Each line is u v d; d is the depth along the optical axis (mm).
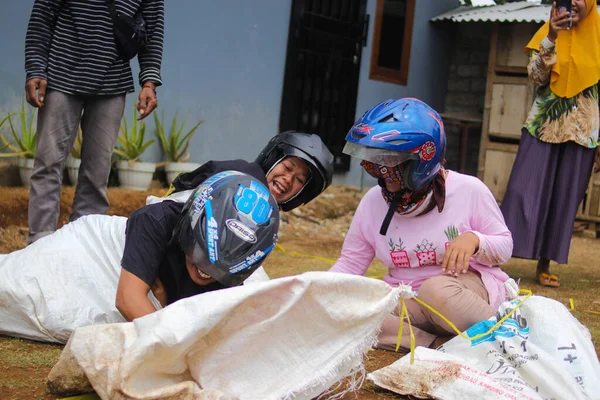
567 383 2193
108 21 4066
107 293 2584
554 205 4875
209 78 7320
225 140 7535
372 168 2711
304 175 3000
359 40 8750
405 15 9430
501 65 8883
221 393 1785
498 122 8914
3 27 5934
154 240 2113
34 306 2562
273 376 1892
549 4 10055
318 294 1887
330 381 1920
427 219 2865
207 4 7188
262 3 7652
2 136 5871
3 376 2191
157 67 4309
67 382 1951
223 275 1880
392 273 3023
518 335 2357
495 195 8969
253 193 1955
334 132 8703
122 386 1737
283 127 8008
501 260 2811
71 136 4109
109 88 4133
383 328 2840
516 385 2184
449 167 10289
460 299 2637
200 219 1908
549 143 4797
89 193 4285
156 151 7023
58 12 4020
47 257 2637
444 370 2258
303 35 8086
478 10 9711
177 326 1746
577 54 4684
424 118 2607
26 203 5602
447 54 10203
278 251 5902
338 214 8070
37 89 3984
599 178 8484
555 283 4941
